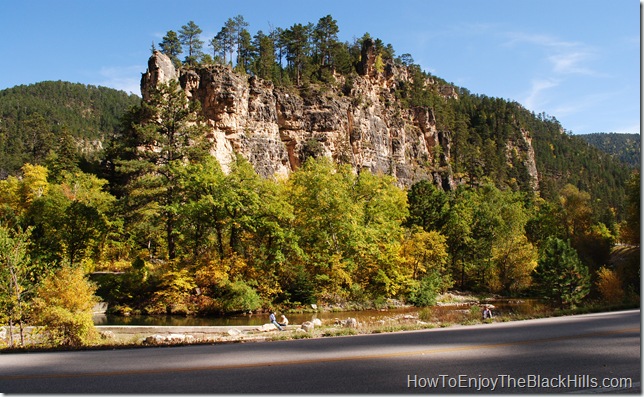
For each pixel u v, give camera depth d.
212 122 77.62
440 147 142.12
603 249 50.38
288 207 36.94
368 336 14.27
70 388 7.52
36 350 12.78
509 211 68.12
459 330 15.02
